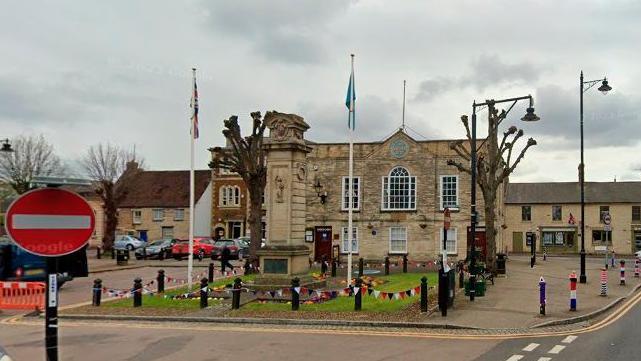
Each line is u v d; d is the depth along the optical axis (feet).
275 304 62.34
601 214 217.36
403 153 144.46
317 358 38.24
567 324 51.67
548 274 102.06
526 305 61.00
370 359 37.78
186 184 218.18
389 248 143.64
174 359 38.42
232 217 199.93
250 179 103.71
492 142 101.04
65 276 82.58
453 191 140.97
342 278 91.20
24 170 192.75
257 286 71.36
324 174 148.66
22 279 83.56
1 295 65.05
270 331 48.88
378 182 145.79
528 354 39.09
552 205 222.48
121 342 44.50
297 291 58.80
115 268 119.75
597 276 98.89
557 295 70.44
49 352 24.40
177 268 123.65
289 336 46.39
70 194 24.32
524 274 101.86
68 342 44.65
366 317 53.57
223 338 45.80
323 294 65.62
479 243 138.10
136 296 62.39
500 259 97.86
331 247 142.61
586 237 217.97
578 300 66.03
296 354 39.55
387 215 144.25
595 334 46.73
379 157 146.00
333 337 45.80
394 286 78.54
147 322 54.60
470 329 48.70
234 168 107.76
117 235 210.79
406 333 47.26
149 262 143.33
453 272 60.59
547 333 47.06
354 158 147.43
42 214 23.89
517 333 46.91
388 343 43.14
